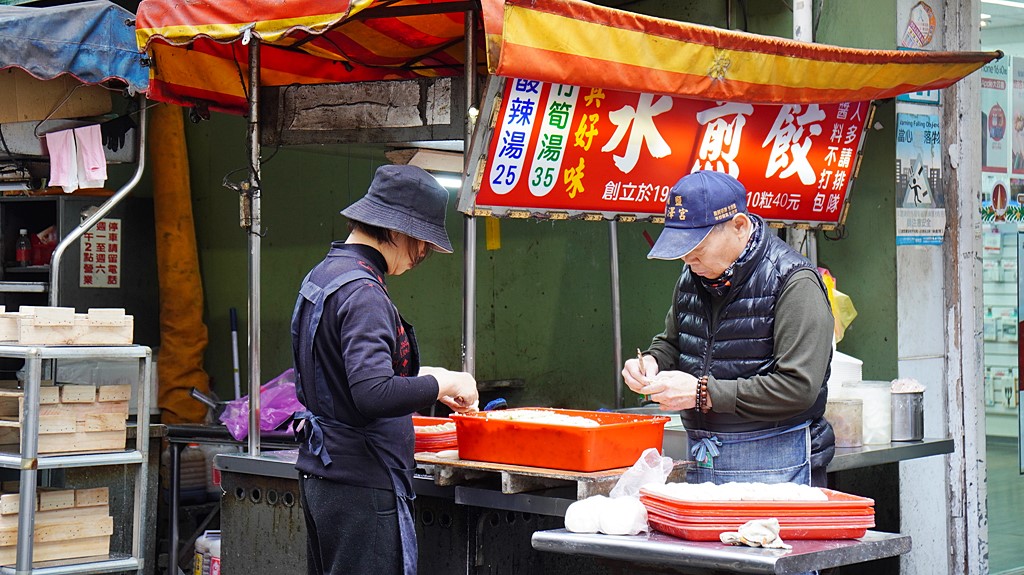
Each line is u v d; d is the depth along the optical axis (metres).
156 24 3.36
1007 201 4.76
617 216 3.60
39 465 3.71
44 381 4.45
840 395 3.76
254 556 3.31
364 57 4.15
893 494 4.22
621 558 2.22
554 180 3.37
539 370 5.34
